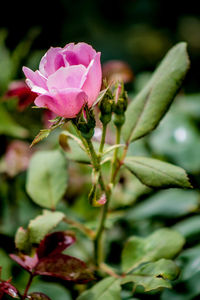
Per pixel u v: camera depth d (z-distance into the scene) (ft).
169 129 2.36
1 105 2.31
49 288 1.88
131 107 1.79
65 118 1.59
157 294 1.78
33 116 2.39
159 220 2.07
